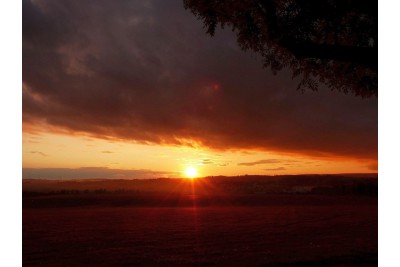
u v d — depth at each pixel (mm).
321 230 43906
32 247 33844
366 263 19516
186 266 22969
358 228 45719
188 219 65875
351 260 20688
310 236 37781
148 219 66375
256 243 33500
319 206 92125
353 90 12945
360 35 11523
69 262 26312
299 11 10953
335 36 11555
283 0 10945
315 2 10586
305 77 12859
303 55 9906
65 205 109438
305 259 21844
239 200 120312
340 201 101688
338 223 53156
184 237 40281
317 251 25328
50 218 69625
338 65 12531
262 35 11523
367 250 24594
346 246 27688
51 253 30375
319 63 12781
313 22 11148
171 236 41438
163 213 81375
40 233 45812
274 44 11625
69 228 52219
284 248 28828
